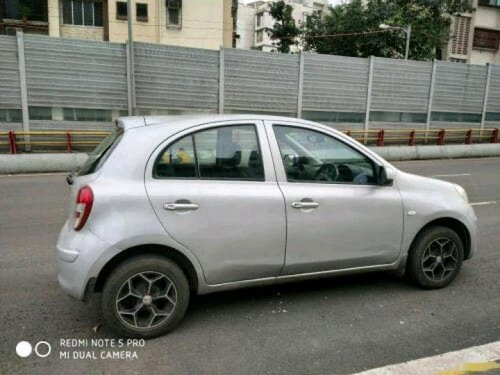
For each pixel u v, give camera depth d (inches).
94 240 122.6
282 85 761.0
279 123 146.3
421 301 157.3
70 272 124.6
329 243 147.7
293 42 1459.2
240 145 139.9
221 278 137.2
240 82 734.5
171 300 131.6
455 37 1206.3
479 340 130.6
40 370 114.2
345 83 803.4
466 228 170.1
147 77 684.1
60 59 631.8
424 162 682.2
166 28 1000.9
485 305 154.9
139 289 128.8
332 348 125.6
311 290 165.6
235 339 130.3
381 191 155.2
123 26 975.0
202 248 132.1
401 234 158.6
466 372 114.0
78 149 655.1
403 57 1115.3
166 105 701.9
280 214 139.6
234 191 134.9
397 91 845.2
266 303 154.6
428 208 161.0
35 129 632.4
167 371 114.0
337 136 152.3
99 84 656.4
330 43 1183.6
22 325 137.7
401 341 129.7
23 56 612.7
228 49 717.9
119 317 126.6
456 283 174.2
